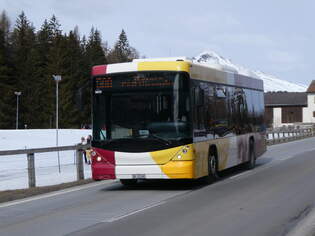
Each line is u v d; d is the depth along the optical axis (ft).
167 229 29.19
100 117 47.19
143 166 45.60
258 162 77.66
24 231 29.76
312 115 407.44
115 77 46.93
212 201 39.55
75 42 344.28
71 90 299.79
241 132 61.98
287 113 417.49
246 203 38.22
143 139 45.62
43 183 55.83
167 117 45.42
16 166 77.97
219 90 53.98
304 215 33.06
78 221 32.42
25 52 306.35
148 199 41.50
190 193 44.57
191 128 45.19
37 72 302.45
